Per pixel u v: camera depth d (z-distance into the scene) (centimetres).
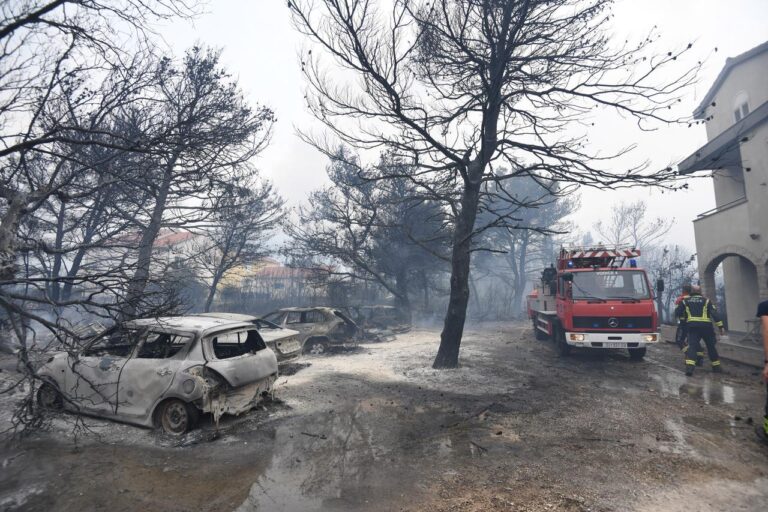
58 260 944
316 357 1097
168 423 505
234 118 920
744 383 757
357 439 494
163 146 601
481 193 945
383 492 363
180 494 359
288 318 1204
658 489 363
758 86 1409
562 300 1010
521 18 691
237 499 351
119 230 979
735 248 1259
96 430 507
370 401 660
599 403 638
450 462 427
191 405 498
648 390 716
